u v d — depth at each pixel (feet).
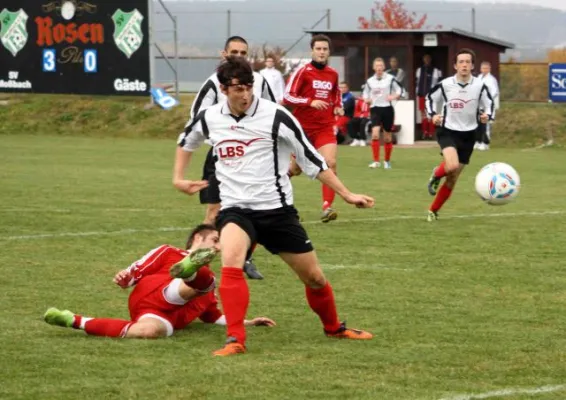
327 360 32.30
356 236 61.26
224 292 33.17
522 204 79.92
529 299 42.98
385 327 37.55
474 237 61.05
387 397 28.17
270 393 28.48
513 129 155.84
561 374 30.89
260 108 34.04
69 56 172.04
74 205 75.82
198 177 101.35
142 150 137.80
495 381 30.04
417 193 88.28
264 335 36.04
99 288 44.55
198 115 34.78
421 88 158.20
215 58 212.43
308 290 35.12
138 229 63.46
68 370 30.63
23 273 47.88
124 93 171.01
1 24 173.68
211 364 31.48
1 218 67.51
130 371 30.55
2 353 32.68
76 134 165.99
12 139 155.12
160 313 35.32
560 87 164.14
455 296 43.60
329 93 68.74
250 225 33.78
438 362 32.24
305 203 80.07
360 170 112.78
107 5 169.48
